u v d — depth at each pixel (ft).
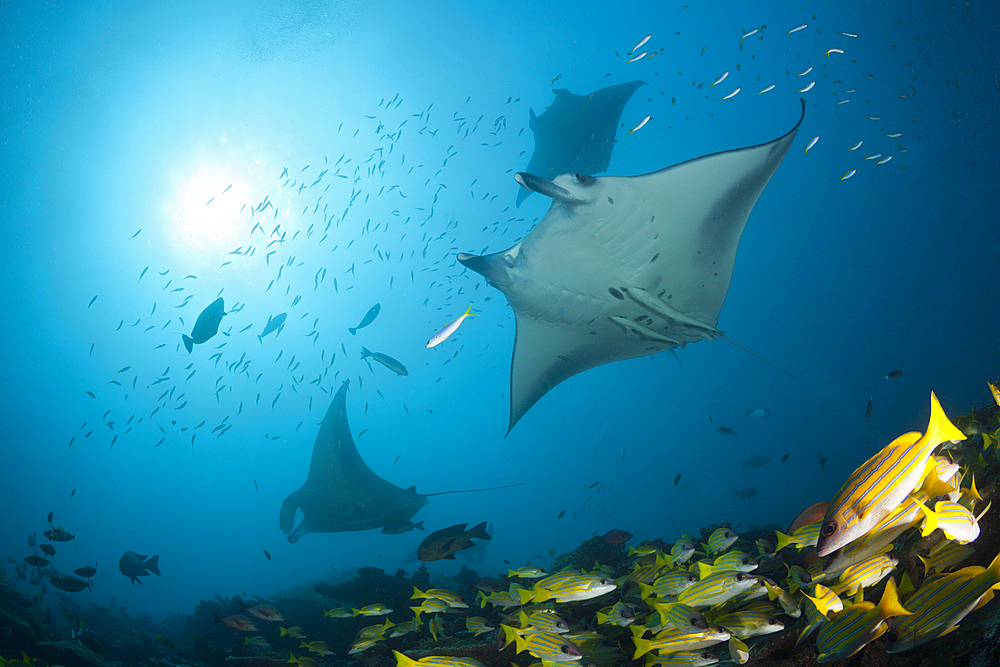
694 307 16.90
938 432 5.04
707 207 15.14
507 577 14.07
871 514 5.24
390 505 25.02
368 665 13.70
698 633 7.45
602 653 9.04
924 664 6.30
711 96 62.34
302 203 61.62
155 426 84.64
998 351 64.23
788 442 71.82
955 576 5.20
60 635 17.97
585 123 38.11
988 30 60.23
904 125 67.21
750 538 15.62
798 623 7.88
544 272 16.20
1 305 71.15
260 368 74.49
